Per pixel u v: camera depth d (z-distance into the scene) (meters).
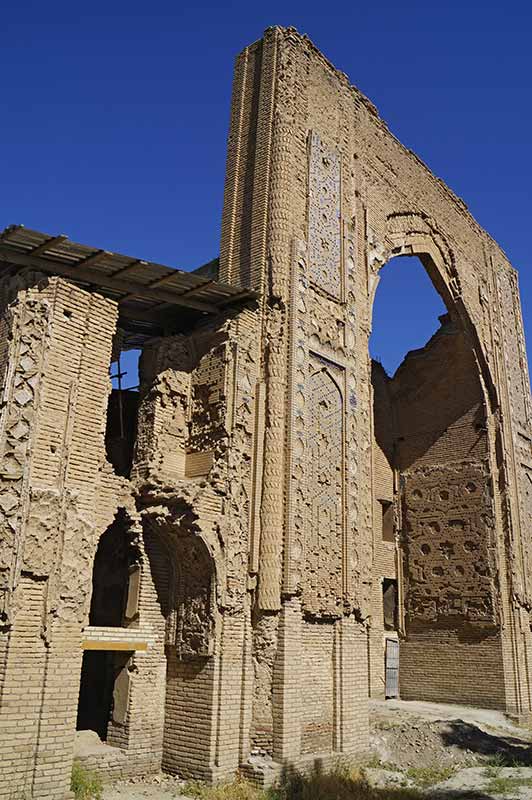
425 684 22.09
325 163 16.69
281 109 15.60
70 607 10.54
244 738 12.05
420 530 23.45
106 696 13.23
